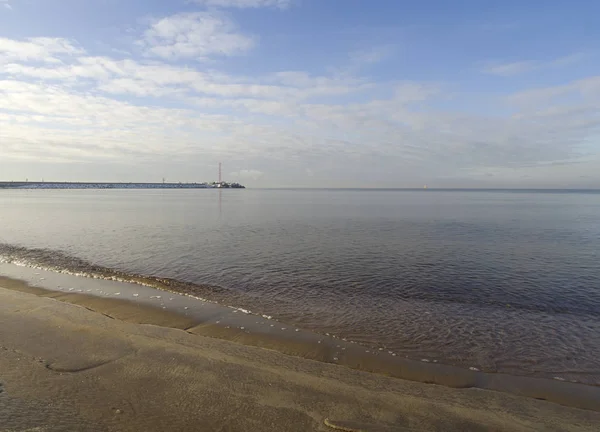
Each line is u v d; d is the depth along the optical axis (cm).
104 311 1070
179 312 1075
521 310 1161
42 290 1281
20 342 787
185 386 624
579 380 730
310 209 6194
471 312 1135
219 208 6297
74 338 817
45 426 486
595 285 1460
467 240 2609
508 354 842
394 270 1695
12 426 480
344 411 565
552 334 966
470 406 605
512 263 1859
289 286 1417
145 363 705
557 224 3734
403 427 527
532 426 552
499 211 5822
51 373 650
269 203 8306
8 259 1820
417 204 8194
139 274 1570
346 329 976
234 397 595
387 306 1187
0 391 577
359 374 709
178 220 4022
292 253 2080
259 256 1989
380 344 884
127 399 576
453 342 904
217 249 2189
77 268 1641
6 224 3419
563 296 1317
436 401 616
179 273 1606
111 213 4859
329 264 1809
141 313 1060
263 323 1005
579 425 560
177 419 528
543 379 732
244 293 1311
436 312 1131
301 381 660
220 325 980
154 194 14638
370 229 3256
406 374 739
